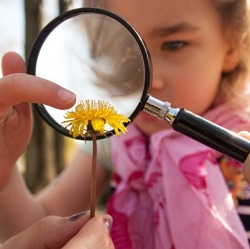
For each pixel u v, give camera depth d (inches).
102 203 27.5
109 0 13.3
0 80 8.5
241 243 11.6
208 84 13.5
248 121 13.6
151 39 12.8
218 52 13.6
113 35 10.9
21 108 10.5
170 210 12.5
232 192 13.6
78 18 10.0
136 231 13.7
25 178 32.7
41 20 30.7
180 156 12.8
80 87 10.5
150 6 12.5
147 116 13.8
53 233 8.9
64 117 7.9
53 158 33.7
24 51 30.9
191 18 12.8
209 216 11.9
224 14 13.6
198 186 12.3
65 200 16.8
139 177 14.1
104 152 16.8
